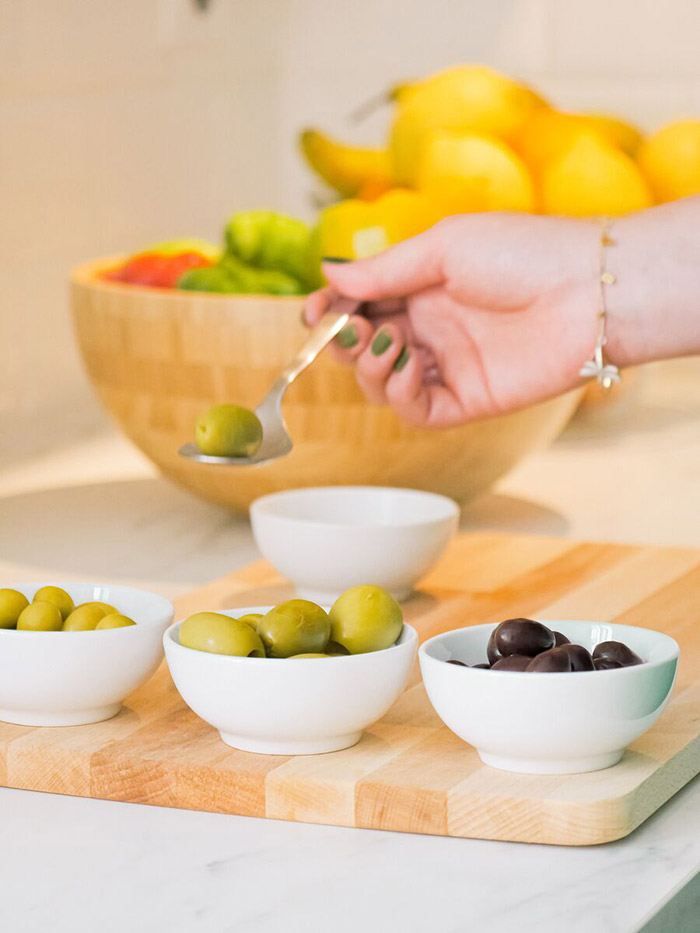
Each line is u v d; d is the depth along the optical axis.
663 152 1.65
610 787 1.01
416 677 1.14
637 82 1.96
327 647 1.08
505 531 1.44
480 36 2.00
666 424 1.78
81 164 1.72
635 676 1.01
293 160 2.08
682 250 1.25
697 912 0.99
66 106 1.69
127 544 1.41
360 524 1.31
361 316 1.32
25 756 1.05
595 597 1.26
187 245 1.48
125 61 1.77
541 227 1.27
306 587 1.26
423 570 1.26
